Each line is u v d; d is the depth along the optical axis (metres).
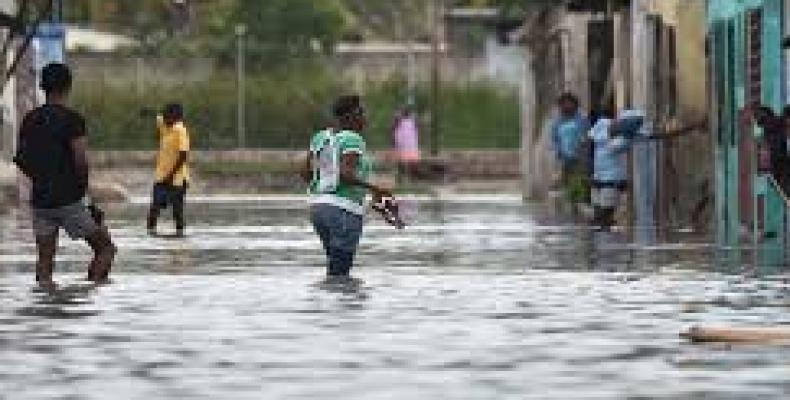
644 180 75.38
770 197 59.59
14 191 85.81
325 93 123.88
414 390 25.20
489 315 34.81
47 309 36.41
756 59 61.97
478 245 57.59
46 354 29.31
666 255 52.12
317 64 131.25
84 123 43.66
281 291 40.22
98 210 43.88
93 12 143.12
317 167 45.06
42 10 71.50
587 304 36.97
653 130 75.75
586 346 29.94
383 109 127.75
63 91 44.22
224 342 30.67
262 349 29.70
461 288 40.84
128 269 47.31
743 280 42.75
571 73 96.25
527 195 104.44
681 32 72.06
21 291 40.62
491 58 138.50
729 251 53.66
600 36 91.12
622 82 82.62
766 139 54.59
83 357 28.92
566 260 50.31
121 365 27.95
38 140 43.38
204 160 116.81
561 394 24.80
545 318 34.25
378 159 124.75
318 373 26.88
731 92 65.94
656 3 73.31
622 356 28.67
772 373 26.73
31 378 26.64
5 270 47.31
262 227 69.38
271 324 33.34
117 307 36.75
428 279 43.56
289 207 88.38
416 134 121.12
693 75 71.81
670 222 73.38
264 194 106.06
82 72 120.25
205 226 70.44
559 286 41.34
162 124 67.88
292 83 123.06
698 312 35.41
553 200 93.50
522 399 24.38
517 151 126.00
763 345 30.02
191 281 43.12
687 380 26.06
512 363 27.89
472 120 129.62
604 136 71.88
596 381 25.98
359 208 45.00
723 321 33.72
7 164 87.94
